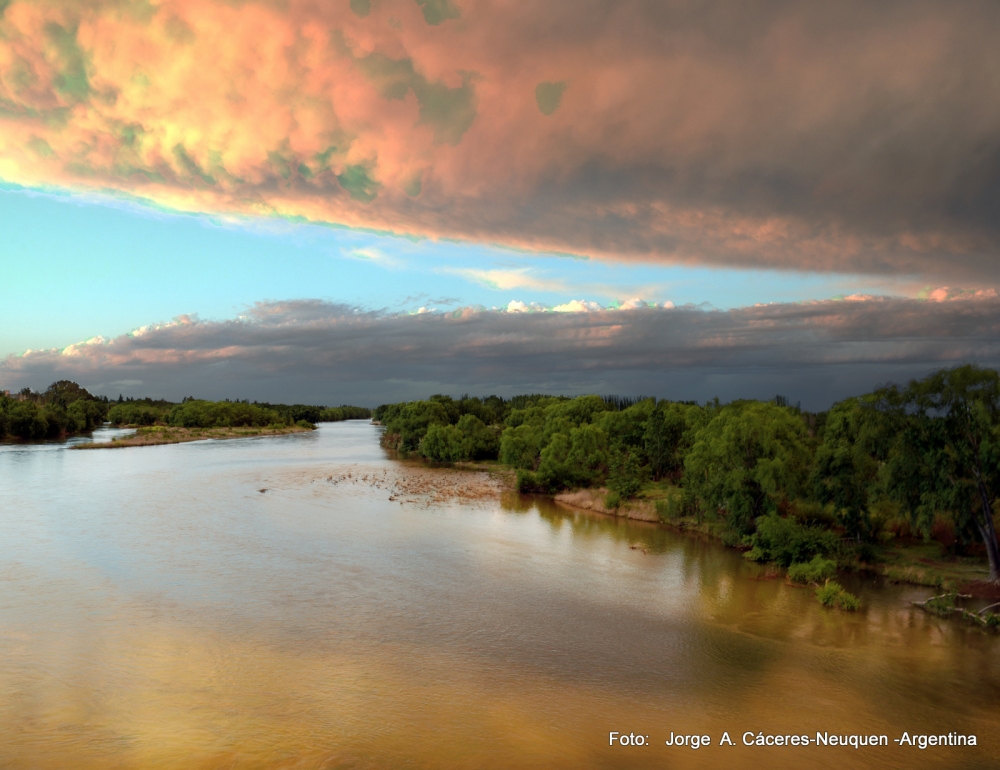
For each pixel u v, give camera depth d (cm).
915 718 2730
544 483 9225
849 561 5194
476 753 2369
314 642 3459
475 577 4816
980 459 4522
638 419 10988
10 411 18288
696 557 5622
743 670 3209
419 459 14575
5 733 2436
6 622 3656
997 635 3747
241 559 5178
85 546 5494
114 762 2245
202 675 3011
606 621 3906
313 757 2306
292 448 17688
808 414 10788
